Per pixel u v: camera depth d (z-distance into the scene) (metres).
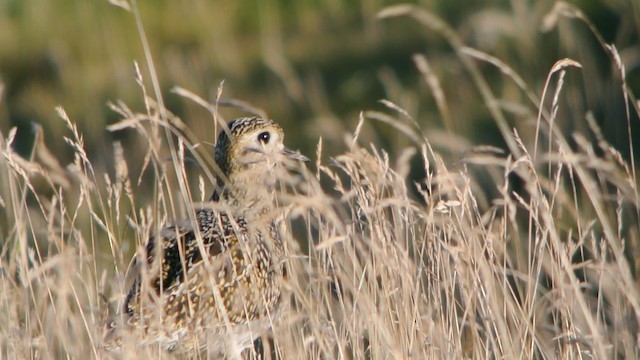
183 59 41.47
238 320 13.96
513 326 13.55
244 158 15.72
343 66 38.12
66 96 41.12
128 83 40.94
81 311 12.98
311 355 13.43
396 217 14.24
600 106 29.52
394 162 29.03
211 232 14.41
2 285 13.64
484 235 13.84
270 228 14.91
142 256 12.62
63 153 35.81
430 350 12.62
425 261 14.60
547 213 12.98
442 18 38.66
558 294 13.70
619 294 13.87
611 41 32.84
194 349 13.40
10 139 13.48
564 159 13.59
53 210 13.23
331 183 27.17
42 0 47.94
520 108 16.95
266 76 38.97
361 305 12.79
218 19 44.84
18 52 45.59
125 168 13.66
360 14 43.19
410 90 34.41
